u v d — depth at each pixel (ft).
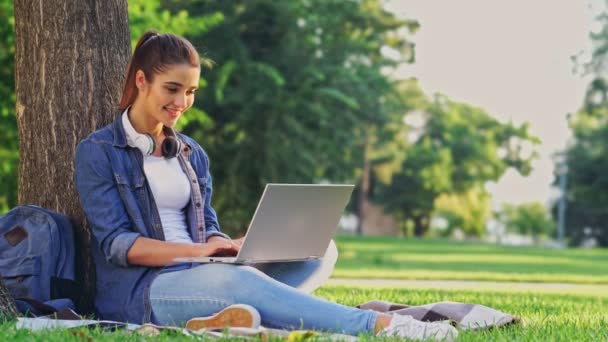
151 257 15.76
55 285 17.28
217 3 74.08
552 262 77.66
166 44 16.17
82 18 19.15
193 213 16.75
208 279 15.28
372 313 15.08
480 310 16.88
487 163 229.25
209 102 73.67
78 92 19.08
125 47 19.70
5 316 15.80
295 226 15.80
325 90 74.38
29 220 17.16
